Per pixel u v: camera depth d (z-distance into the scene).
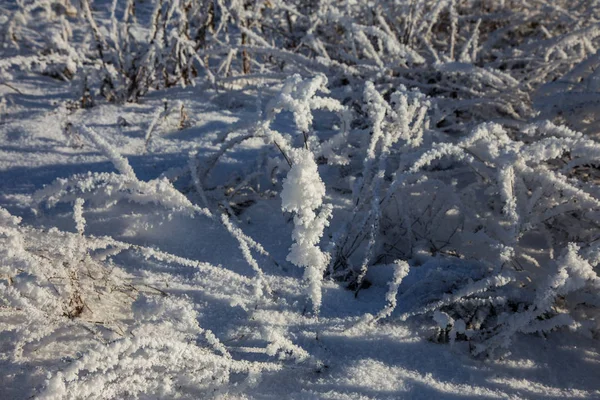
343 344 1.80
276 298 1.98
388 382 1.65
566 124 2.76
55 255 1.92
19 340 1.59
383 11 4.25
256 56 4.73
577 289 1.91
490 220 2.20
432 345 1.83
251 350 1.59
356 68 3.69
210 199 2.53
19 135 3.27
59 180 1.89
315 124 3.55
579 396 1.67
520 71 3.64
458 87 3.31
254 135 2.25
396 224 2.39
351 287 2.12
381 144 2.47
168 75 4.25
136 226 2.37
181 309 1.66
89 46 4.35
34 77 4.18
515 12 4.50
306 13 4.85
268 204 2.57
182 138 3.27
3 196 2.63
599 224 2.21
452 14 4.00
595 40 3.64
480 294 1.96
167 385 1.46
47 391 1.24
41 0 5.13
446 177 2.76
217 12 5.12
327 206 1.68
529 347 1.86
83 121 3.48
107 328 1.72
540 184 2.24
